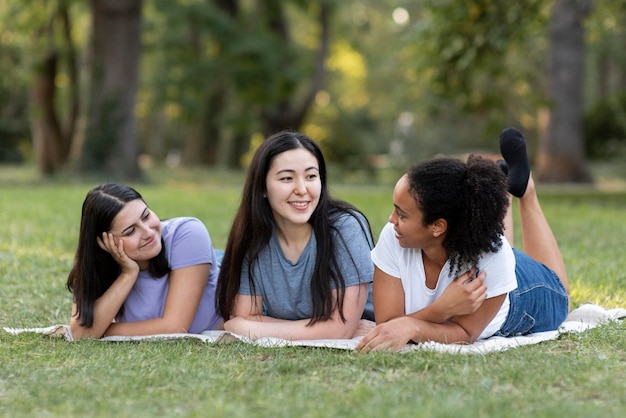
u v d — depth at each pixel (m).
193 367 3.76
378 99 43.94
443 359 3.81
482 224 3.82
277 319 4.57
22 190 16.95
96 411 3.14
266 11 30.47
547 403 3.15
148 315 4.71
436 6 14.41
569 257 7.68
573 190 20.80
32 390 3.42
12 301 5.85
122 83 21.95
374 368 3.75
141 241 4.45
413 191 3.84
